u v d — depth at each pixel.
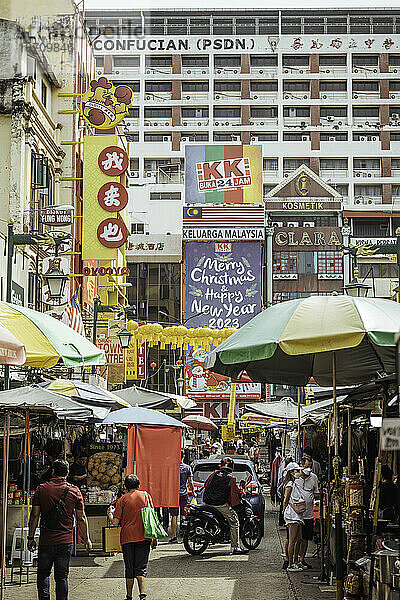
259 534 20.31
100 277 52.97
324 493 16.19
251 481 22.08
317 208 83.75
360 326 10.55
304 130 103.88
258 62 105.94
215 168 76.50
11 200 30.94
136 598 13.47
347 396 15.25
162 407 26.27
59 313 26.75
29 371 20.59
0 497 16.64
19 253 29.44
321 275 80.81
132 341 35.41
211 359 12.15
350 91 104.56
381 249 22.61
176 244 89.00
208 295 75.31
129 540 12.50
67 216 28.39
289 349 10.74
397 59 105.62
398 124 103.75
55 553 10.92
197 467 23.12
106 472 20.03
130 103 37.62
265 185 102.81
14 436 19.75
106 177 36.34
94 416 17.75
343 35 105.44
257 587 14.54
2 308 13.20
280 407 28.52
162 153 103.44
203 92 105.19
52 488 11.05
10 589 14.15
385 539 11.06
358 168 102.94
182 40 105.62
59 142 38.28
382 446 6.80
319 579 15.30
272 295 80.38
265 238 81.25
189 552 19.12
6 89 31.88
